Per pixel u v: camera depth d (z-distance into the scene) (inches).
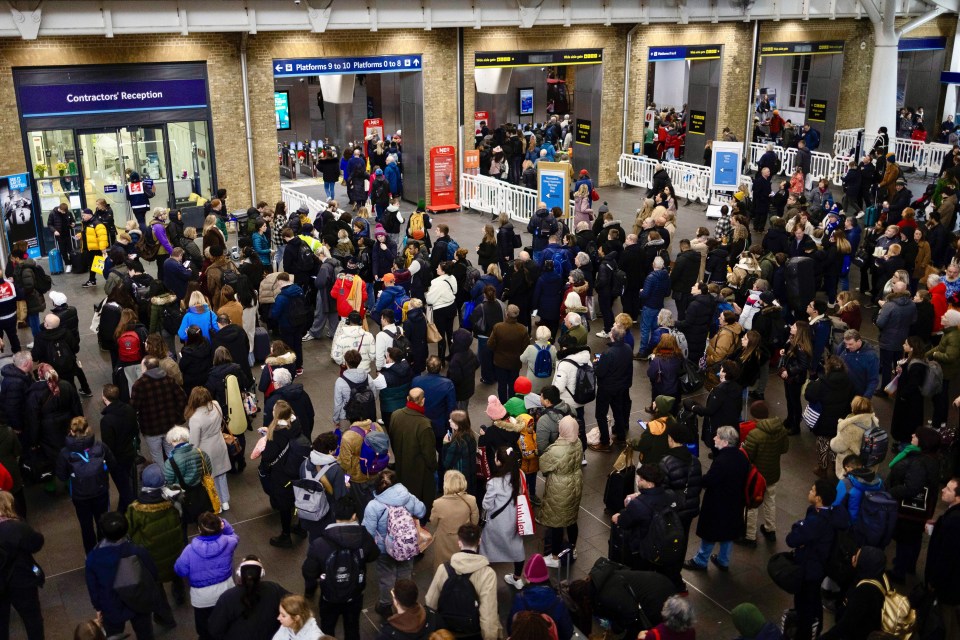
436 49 903.7
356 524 250.2
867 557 247.4
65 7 682.2
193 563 247.9
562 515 301.3
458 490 271.6
